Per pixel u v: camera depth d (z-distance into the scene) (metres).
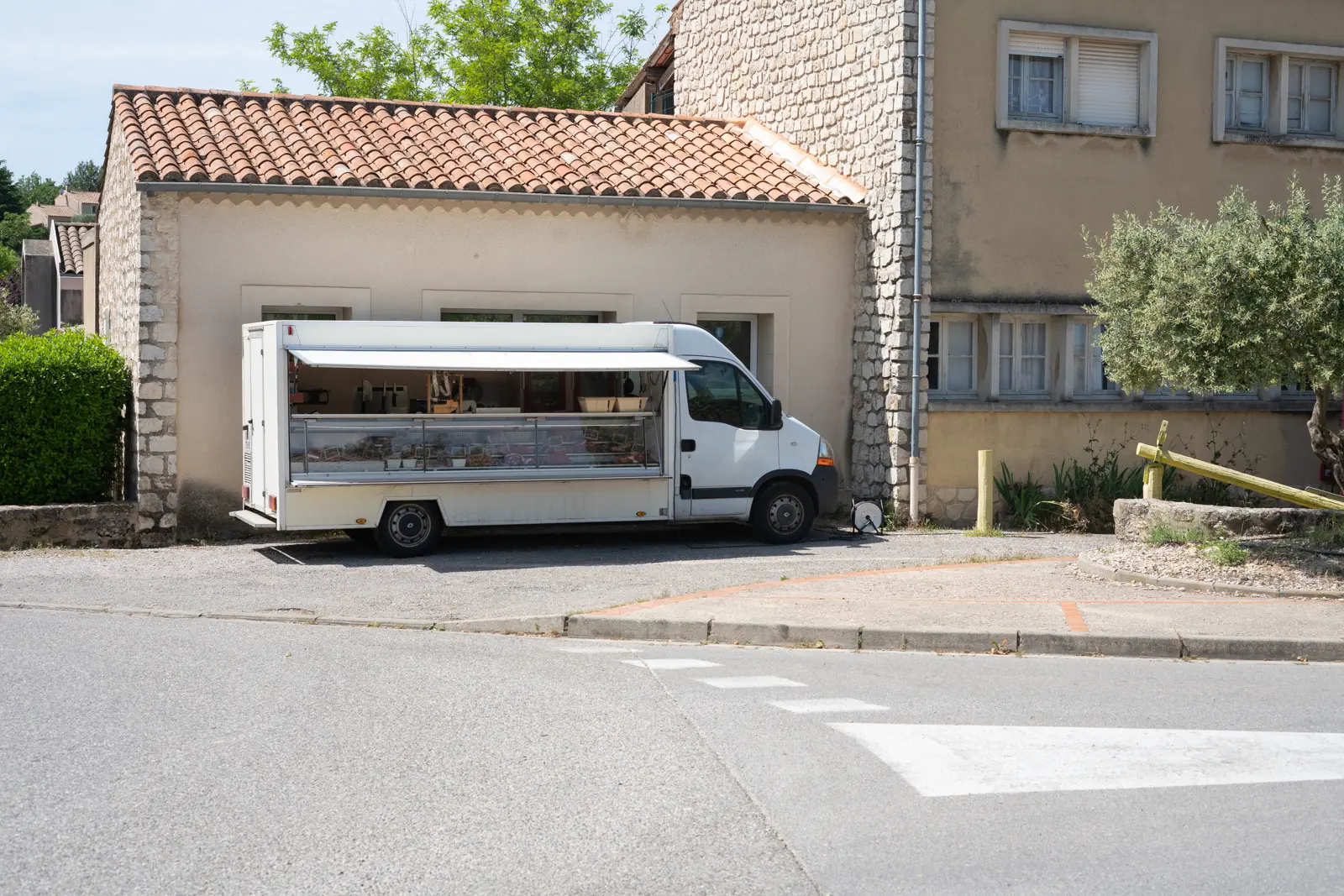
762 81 19.25
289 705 7.00
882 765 5.93
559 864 4.66
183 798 5.39
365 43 35.81
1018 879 4.55
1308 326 10.55
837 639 9.02
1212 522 11.82
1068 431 16.67
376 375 13.98
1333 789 5.61
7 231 63.62
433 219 15.20
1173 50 16.86
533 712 6.86
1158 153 16.88
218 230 14.31
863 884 4.50
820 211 16.31
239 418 14.45
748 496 14.06
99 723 6.58
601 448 13.52
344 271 14.85
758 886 4.48
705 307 16.31
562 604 10.17
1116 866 4.69
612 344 13.45
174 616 9.92
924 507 15.98
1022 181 16.33
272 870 4.59
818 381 16.81
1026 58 16.48
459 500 12.98
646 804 5.34
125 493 15.45
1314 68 17.78
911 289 15.83
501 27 35.09
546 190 15.37
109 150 17.86
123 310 15.99
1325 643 8.70
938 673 8.07
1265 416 17.44
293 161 14.91
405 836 4.95
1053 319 16.73
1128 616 9.42
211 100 16.64
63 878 4.50
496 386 14.54
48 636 9.01
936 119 15.93
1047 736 6.44
